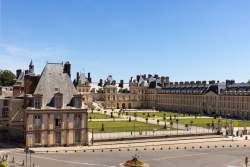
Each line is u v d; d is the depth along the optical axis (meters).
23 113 106.62
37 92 104.44
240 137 135.75
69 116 105.69
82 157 91.31
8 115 114.00
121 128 145.50
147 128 147.00
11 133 111.31
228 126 145.62
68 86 109.50
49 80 107.75
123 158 91.38
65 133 105.31
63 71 111.31
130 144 113.62
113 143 113.62
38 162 83.81
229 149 110.12
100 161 86.88
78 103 107.38
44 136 103.06
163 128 148.00
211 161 91.25
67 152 97.56
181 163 87.75
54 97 104.50
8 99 114.69
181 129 145.38
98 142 113.75
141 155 96.69
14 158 86.50
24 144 103.12
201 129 146.62
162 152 102.25
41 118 102.56
